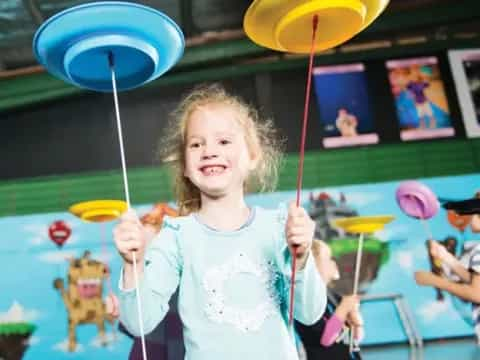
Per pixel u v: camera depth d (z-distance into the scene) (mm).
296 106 3016
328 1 746
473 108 3051
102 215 1716
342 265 2742
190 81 3039
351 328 1779
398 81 3076
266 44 858
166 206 2818
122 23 761
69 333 2621
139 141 2947
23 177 2881
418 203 1857
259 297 869
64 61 799
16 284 2686
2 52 2953
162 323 1397
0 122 2957
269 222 952
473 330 2645
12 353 2576
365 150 2951
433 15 3148
